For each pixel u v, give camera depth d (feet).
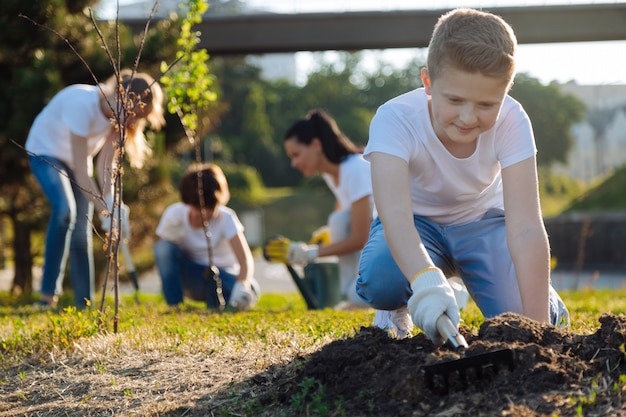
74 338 12.29
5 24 31.12
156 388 10.01
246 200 140.56
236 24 62.34
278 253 21.94
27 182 34.68
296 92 189.06
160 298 31.22
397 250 9.11
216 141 146.20
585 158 104.37
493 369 8.07
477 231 11.53
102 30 33.22
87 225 19.30
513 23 62.69
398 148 9.87
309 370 8.92
